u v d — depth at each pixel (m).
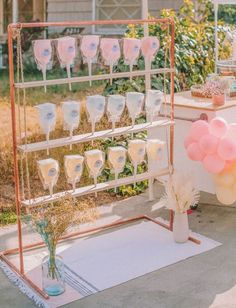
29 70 8.44
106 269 3.21
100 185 3.41
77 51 3.93
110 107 3.35
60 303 2.84
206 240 3.57
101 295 2.93
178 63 4.93
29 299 2.89
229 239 3.59
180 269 3.20
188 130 3.78
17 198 3.13
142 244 3.53
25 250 3.45
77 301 2.87
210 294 2.92
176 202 3.45
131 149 3.51
